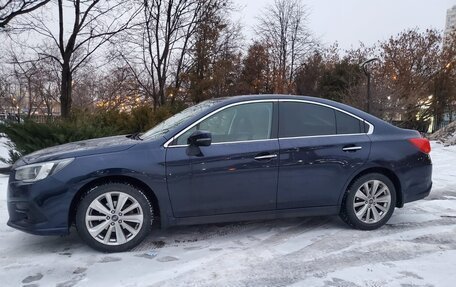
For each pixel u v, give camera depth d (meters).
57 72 18.64
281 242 4.40
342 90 30.09
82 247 4.23
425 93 26.45
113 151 4.08
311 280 3.49
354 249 4.19
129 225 4.12
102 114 10.80
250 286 3.39
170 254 4.06
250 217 4.38
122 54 17.89
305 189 4.47
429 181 4.94
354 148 4.60
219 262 3.87
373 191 4.72
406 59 27.14
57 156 4.01
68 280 3.48
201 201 4.20
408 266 3.78
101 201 4.03
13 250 4.15
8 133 8.62
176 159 4.12
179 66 22.05
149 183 4.05
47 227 3.89
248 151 4.29
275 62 34.25
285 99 4.61
